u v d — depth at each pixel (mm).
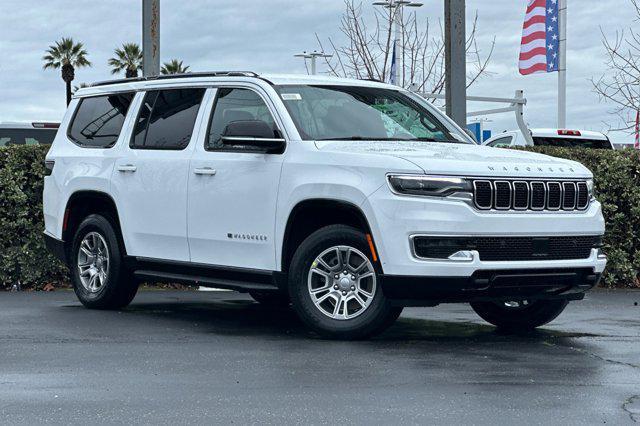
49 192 11609
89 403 6176
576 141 22500
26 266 13648
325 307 8961
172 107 10477
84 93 11656
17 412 5941
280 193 9094
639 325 10078
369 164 8523
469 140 10102
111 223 10961
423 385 6734
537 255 8602
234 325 9883
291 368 7363
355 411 5973
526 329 9680
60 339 8781
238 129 9141
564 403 6207
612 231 14195
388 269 8359
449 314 10914
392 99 10156
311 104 9531
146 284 13922
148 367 7391
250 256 9414
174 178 10102
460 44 13047
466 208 8289
